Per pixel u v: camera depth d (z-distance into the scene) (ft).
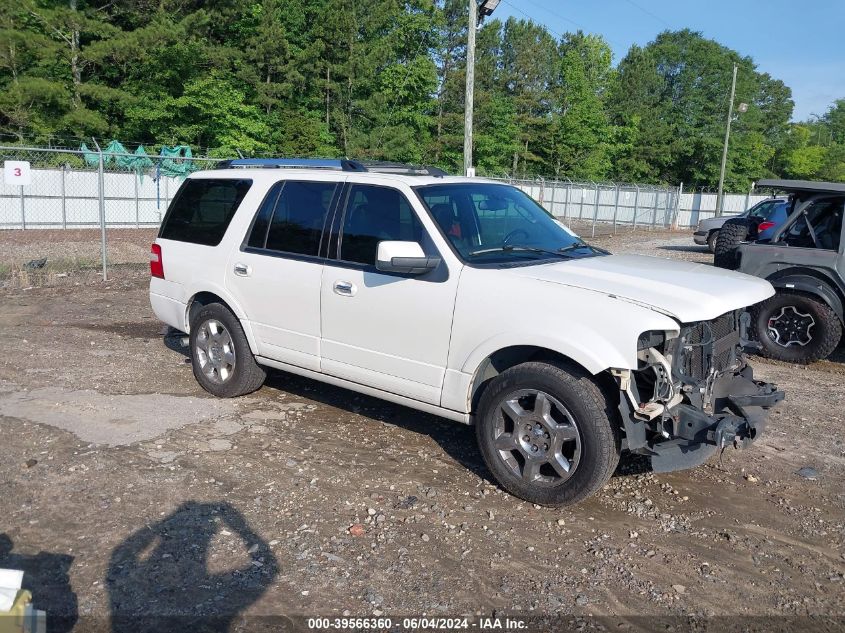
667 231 119.85
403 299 15.56
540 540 13.10
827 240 25.89
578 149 189.67
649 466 16.62
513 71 199.41
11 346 25.17
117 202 98.43
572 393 13.41
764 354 27.37
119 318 30.66
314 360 17.60
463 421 15.21
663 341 13.33
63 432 17.22
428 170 18.85
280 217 18.34
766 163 256.93
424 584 11.61
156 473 15.20
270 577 11.64
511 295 14.14
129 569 11.72
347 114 141.28
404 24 151.12
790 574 12.34
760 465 16.97
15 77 97.45
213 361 20.15
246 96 129.29
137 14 105.09
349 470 15.72
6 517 13.23
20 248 60.44
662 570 12.30
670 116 222.69
